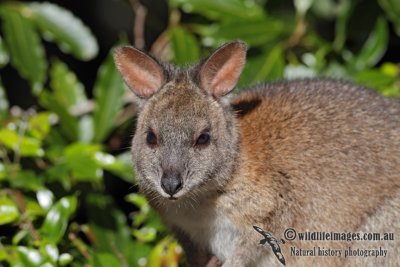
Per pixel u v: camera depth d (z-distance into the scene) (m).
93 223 13.19
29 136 13.54
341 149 11.11
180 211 11.05
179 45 14.37
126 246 13.03
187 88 10.91
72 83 15.20
